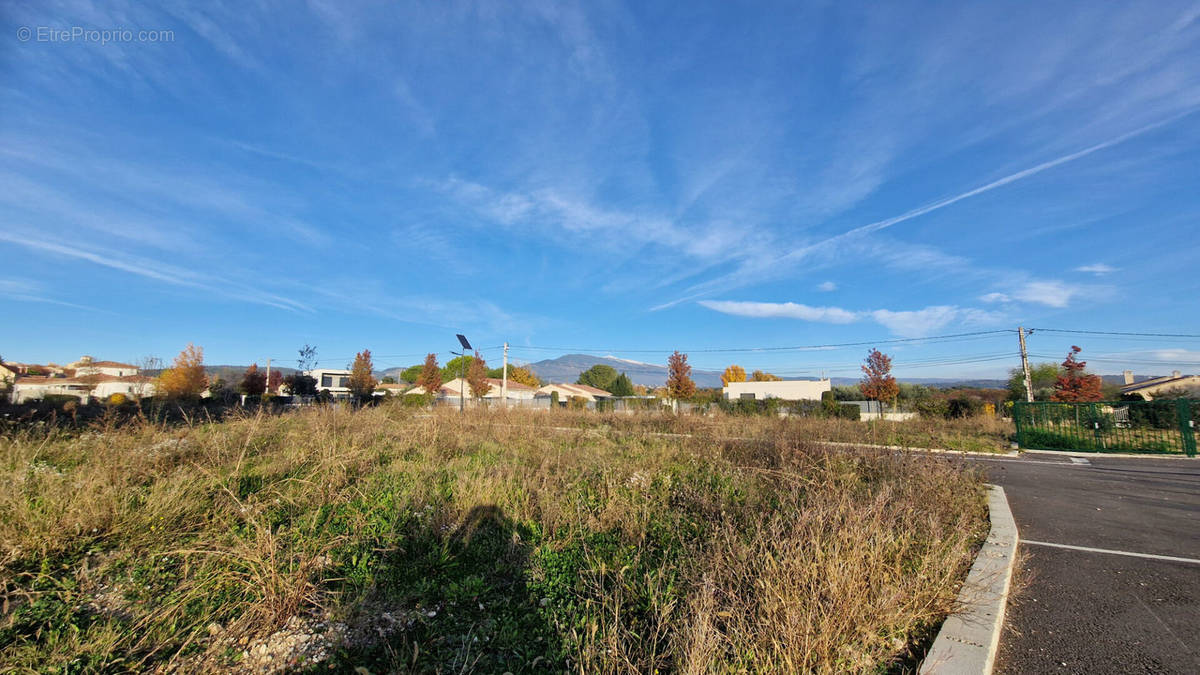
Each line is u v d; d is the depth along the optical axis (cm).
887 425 1416
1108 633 319
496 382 4544
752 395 4541
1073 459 1340
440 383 4091
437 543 433
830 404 2530
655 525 493
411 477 647
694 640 240
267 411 1158
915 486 582
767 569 307
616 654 259
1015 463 1232
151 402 1323
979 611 318
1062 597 374
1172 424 1579
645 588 348
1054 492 810
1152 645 304
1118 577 415
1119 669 278
